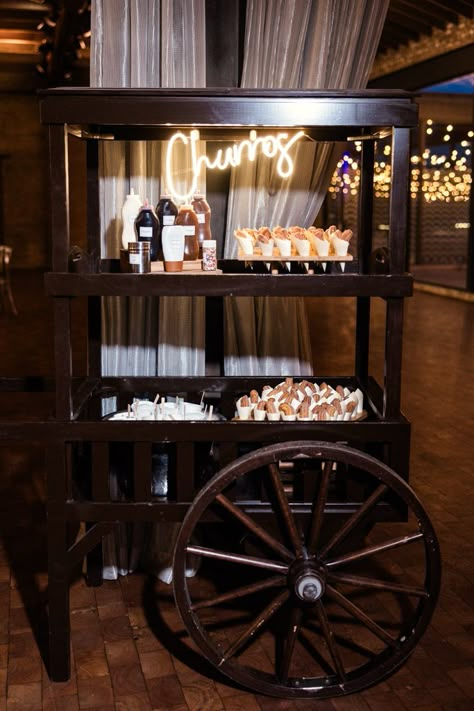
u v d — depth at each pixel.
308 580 2.22
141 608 2.87
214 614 2.83
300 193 3.06
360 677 2.30
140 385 2.99
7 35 11.69
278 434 2.33
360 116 2.22
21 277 14.05
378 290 2.28
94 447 2.34
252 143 2.82
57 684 2.41
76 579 3.11
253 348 3.20
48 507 2.34
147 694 2.36
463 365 7.14
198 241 2.76
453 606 2.91
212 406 2.83
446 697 2.36
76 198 14.20
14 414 5.37
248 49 2.93
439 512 3.77
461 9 9.51
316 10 2.90
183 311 3.07
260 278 2.27
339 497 2.46
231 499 2.37
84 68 13.62
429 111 15.07
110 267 2.93
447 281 13.67
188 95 2.21
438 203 16.64
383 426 2.32
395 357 2.35
